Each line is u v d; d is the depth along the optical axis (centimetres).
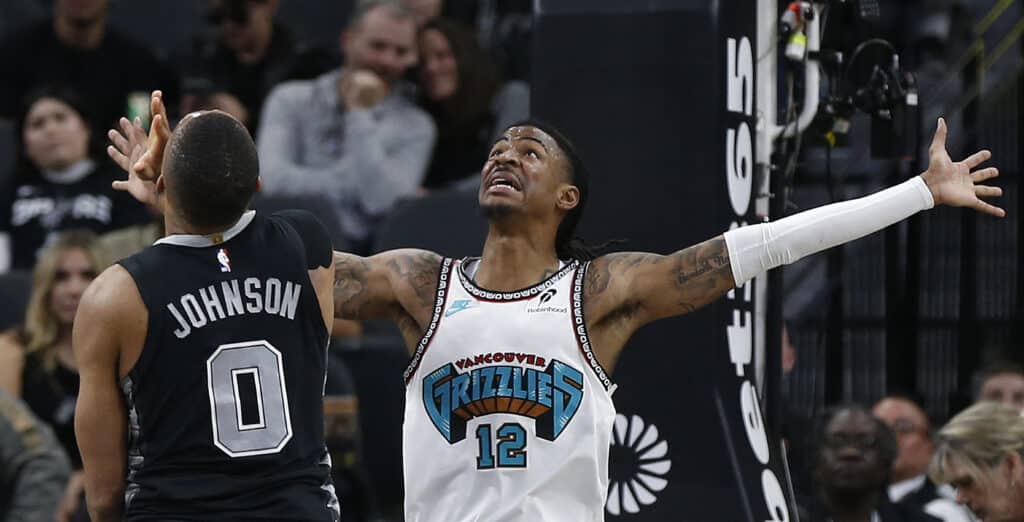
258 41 2672
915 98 1548
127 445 1108
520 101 2431
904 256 2473
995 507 1515
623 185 1405
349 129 2334
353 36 2394
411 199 2145
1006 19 2989
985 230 2489
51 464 1766
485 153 2412
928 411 2356
